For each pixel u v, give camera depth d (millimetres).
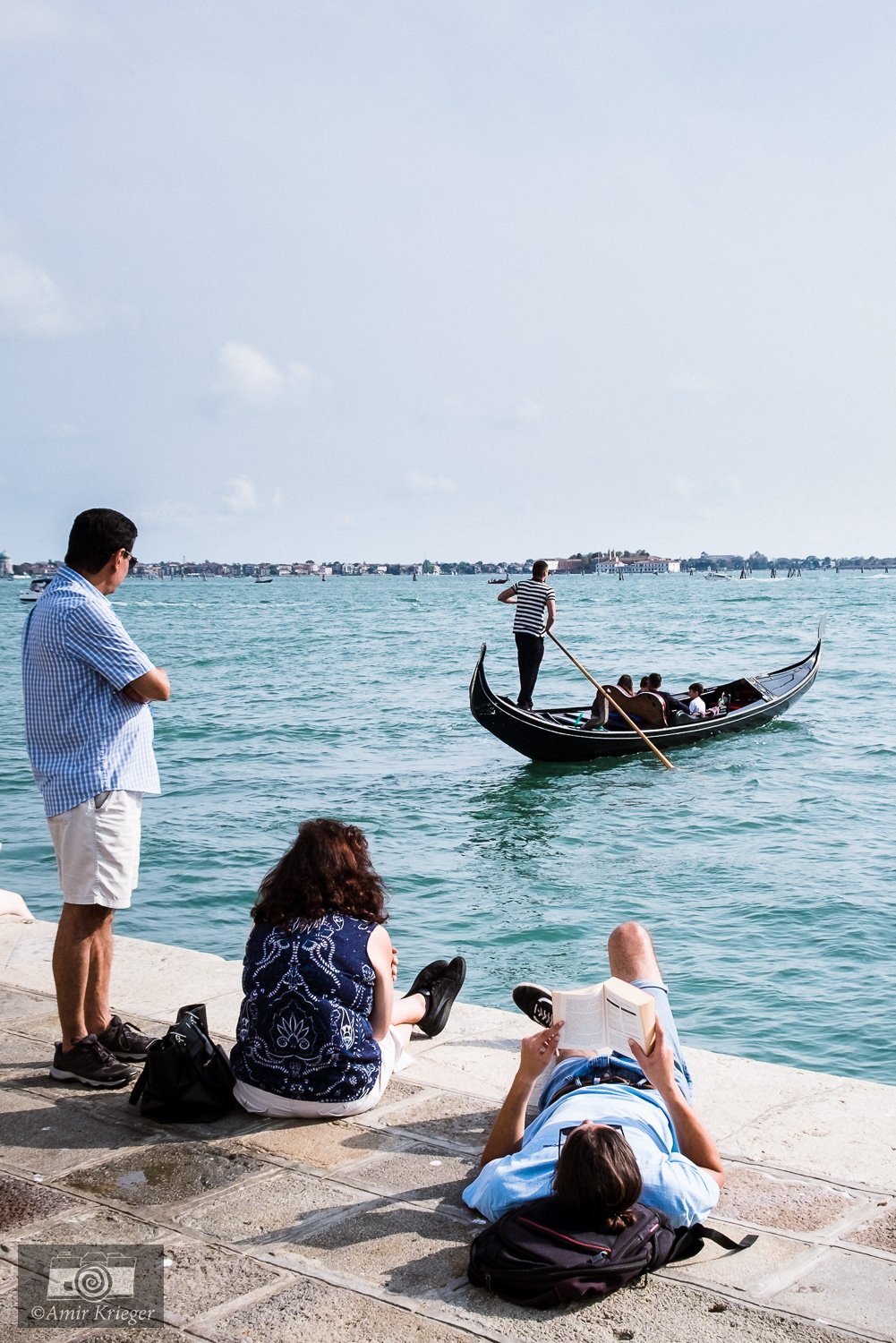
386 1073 4109
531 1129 3438
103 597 4262
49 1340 2734
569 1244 2896
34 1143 3803
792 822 13938
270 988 3938
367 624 72812
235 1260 3078
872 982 8539
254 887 11594
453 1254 3092
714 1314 2811
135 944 5969
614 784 16641
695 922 10148
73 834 4180
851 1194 3381
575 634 55688
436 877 11891
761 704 20875
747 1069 4324
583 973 9055
